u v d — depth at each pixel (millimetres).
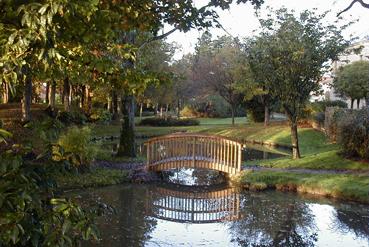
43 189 2990
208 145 17344
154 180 17031
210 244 9773
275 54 18125
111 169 17422
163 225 11188
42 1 2535
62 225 2734
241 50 30984
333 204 13445
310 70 18109
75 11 2568
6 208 2572
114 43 4477
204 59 37969
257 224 11516
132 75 4379
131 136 20703
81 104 37375
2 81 2682
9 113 27000
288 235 10539
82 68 3971
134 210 12641
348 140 18094
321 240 10227
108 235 10102
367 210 12742
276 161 19281
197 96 45719
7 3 2588
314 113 30875
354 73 36375
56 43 2871
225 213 12609
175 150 17547
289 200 14008
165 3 4738
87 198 13438
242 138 32344
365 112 18266
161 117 43656
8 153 2760
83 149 15727
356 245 9828
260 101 36312
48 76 3553
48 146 3143
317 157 18766
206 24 5320
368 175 15305
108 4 3570
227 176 17531
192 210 12953
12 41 2424
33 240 2678
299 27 17812
